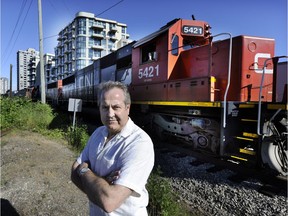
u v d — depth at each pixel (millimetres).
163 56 7785
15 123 10609
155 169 6051
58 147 7531
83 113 18078
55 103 29219
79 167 1832
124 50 10812
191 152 6910
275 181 4816
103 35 85250
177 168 5984
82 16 80562
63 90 25297
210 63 6316
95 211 1811
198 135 6820
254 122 5410
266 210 3891
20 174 4887
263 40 6215
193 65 7336
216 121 6211
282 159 4996
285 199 4172
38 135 9133
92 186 1569
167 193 4023
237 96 6059
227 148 5676
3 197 3979
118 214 1659
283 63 6680
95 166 1821
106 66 13047
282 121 5191
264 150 4957
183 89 7059
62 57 94875
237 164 5605
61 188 4332
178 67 7812
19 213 3523
